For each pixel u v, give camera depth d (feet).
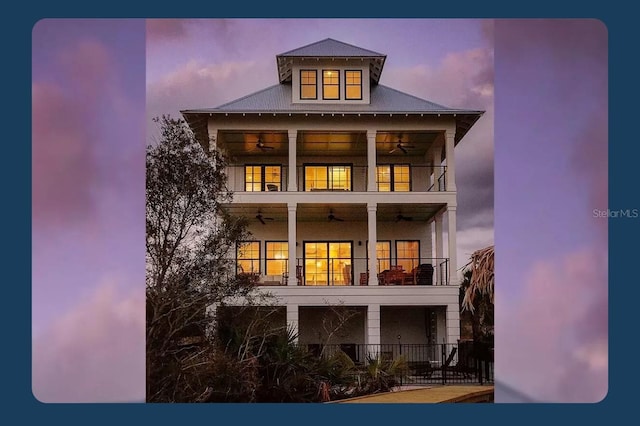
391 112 61.82
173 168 44.86
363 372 50.03
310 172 71.87
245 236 49.32
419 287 60.70
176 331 44.06
